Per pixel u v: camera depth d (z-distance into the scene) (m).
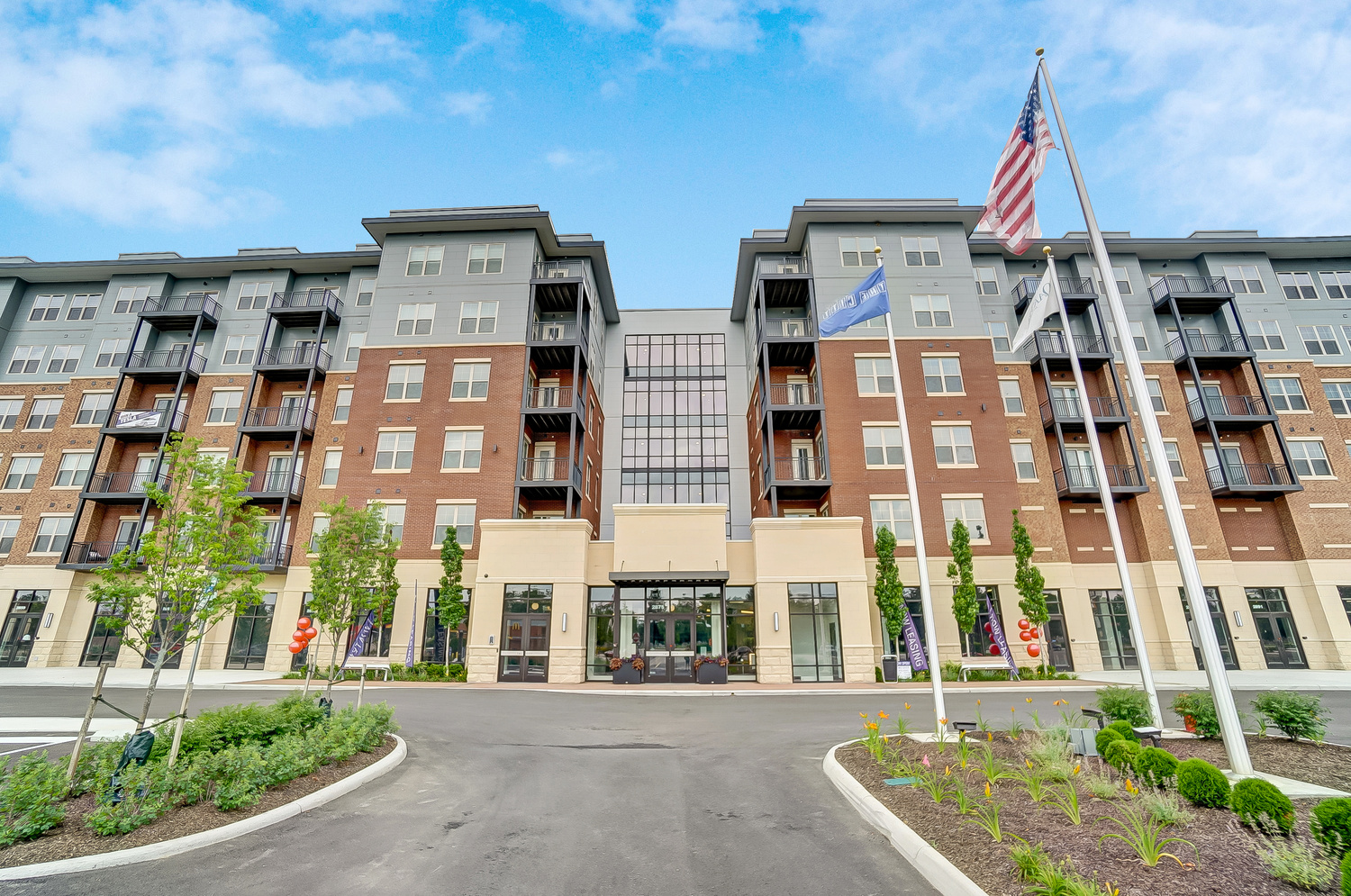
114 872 5.75
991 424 28.41
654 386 38.00
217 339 33.06
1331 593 27.61
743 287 36.31
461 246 32.12
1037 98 11.95
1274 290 32.19
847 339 29.78
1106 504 12.90
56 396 32.88
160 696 18.83
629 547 25.06
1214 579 27.80
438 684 22.33
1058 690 20.12
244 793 7.43
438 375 29.94
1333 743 10.60
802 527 24.89
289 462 30.92
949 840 5.96
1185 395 31.03
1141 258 33.12
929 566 26.62
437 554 27.22
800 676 23.55
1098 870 5.07
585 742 12.17
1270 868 5.03
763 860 6.11
